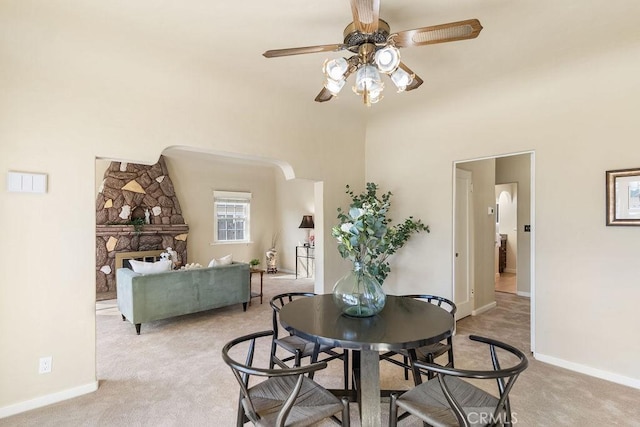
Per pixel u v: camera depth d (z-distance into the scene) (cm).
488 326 408
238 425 169
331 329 174
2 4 208
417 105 390
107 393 252
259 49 263
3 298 225
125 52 262
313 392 172
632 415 221
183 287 422
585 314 288
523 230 569
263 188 865
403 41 187
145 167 672
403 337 162
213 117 328
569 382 269
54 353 242
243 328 406
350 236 199
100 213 627
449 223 391
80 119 253
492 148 351
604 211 279
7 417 221
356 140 470
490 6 208
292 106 384
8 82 225
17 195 229
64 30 233
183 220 715
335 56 274
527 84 319
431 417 149
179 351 333
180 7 210
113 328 406
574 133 296
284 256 862
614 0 202
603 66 277
